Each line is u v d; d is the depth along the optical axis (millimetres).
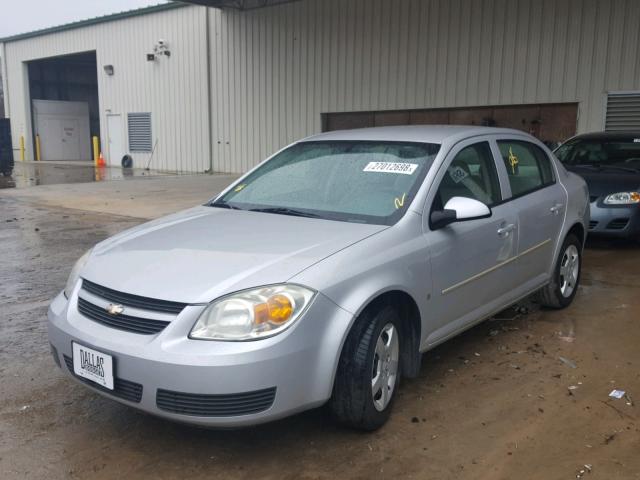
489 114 15375
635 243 8703
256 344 2838
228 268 3104
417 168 3988
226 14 20797
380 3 16938
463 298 4031
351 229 3543
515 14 14570
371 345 3225
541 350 4609
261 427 3492
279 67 19547
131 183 18031
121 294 3111
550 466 3105
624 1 13023
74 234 9750
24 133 31203
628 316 5375
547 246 5055
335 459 3178
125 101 25500
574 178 5750
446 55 15820
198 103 22375
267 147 20344
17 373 4281
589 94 13695
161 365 2842
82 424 3568
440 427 3486
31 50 29828
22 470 3105
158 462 3176
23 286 6598
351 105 17906
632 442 3324
